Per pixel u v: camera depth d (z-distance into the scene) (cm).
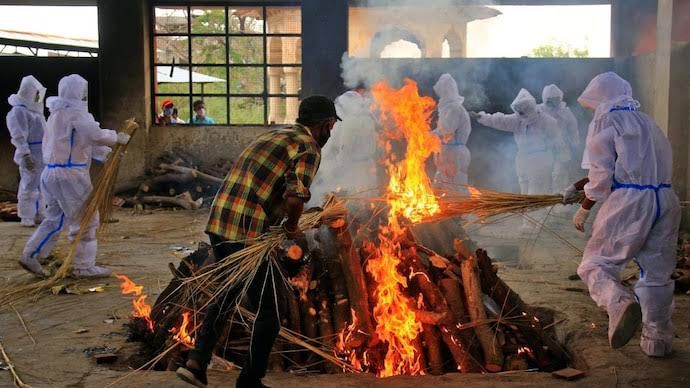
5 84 1423
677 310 600
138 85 1409
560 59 1337
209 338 392
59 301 641
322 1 1325
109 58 1402
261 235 395
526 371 475
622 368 456
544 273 752
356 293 504
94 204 655
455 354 486
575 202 509
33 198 1148
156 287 697
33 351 497
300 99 1426
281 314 412
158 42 1445
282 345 495
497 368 478
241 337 509
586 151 491
